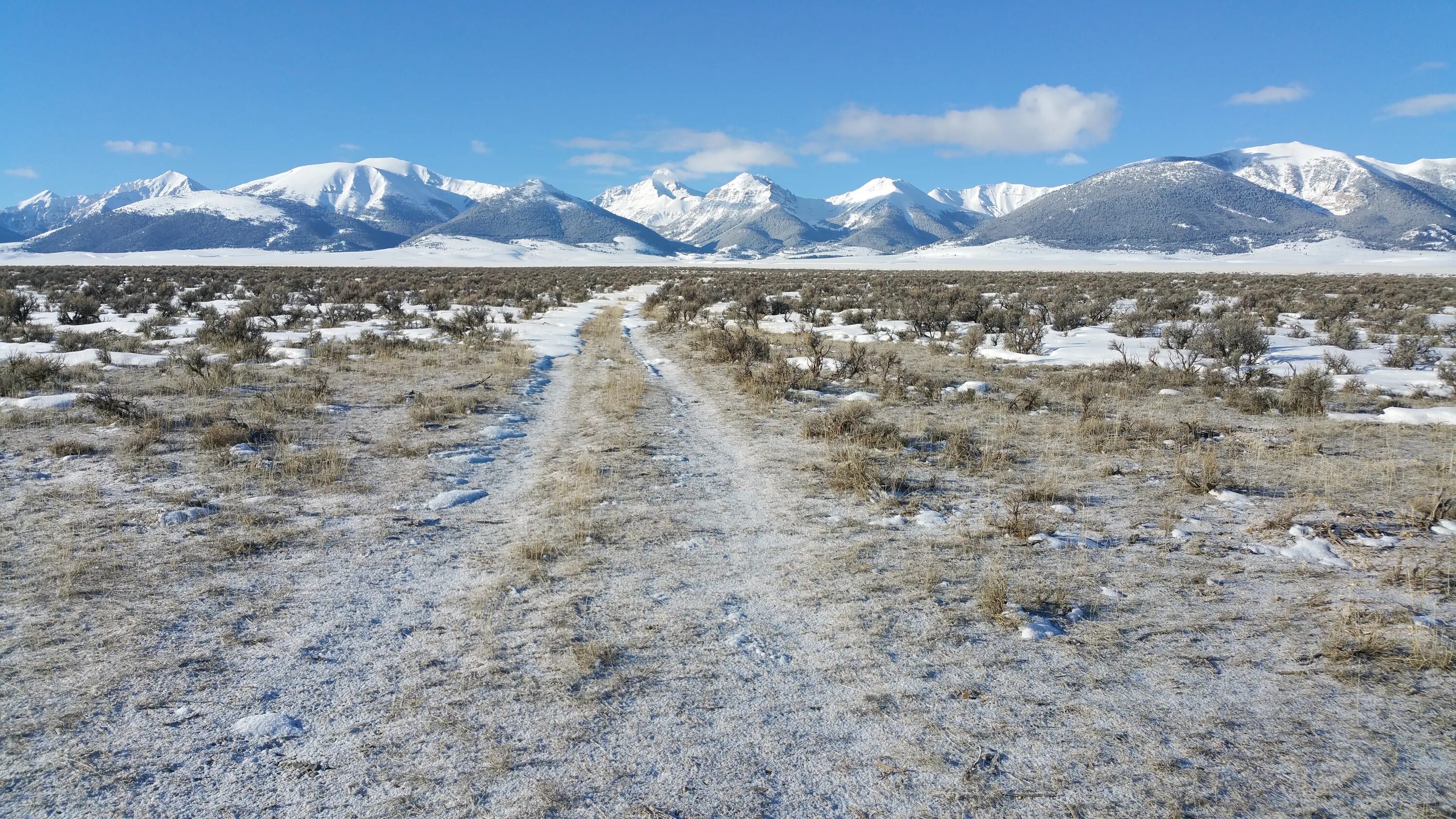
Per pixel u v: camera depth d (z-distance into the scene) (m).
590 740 3.53
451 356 18.80
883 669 4.23
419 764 3.34
